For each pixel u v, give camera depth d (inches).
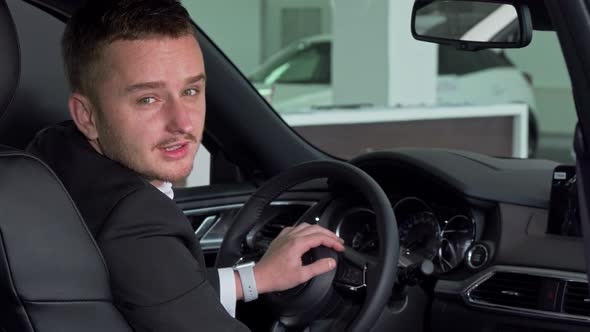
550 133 536.7
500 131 265.3
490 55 355.6
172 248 51.9
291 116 223.1
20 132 97.7
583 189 55.0
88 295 48.0
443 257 83.6
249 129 101.9
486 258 80.9
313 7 455.2
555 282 76.6
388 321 81.8
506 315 78.6
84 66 52.9
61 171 53.9
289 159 103.8
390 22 295.4
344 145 234.4
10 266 45.3
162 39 52.3
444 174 84.4
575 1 49.8
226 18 437.4
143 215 51.3
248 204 81.1
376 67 300.5
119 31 51.6
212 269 64.8
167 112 52.9
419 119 247.4
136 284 50.8
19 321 46.4
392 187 89.6
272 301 73.5
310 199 87.6
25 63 97.3
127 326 50.4
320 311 72.0
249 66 448.5
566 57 52.3
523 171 87.5
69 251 47.2
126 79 51.9
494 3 70.9
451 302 81.8
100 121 53.3
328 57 344.8
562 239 78.5
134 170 53.3
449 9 75.3
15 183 46.1
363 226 81.2
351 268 71.7
